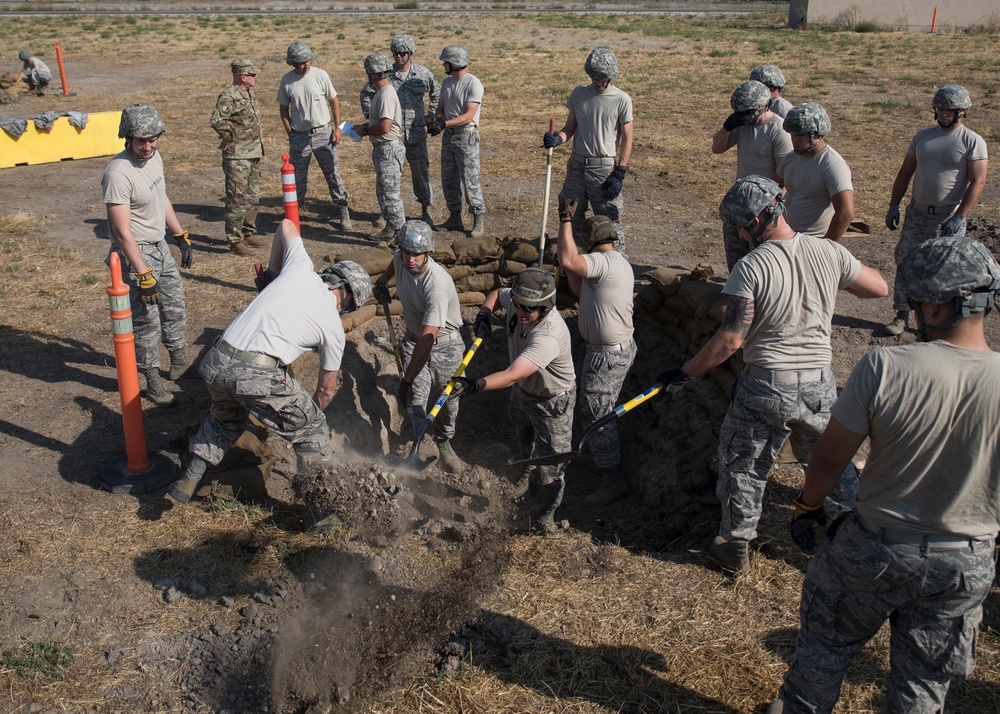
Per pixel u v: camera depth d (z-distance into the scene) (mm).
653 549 4484
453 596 4008
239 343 4125
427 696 3414
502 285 6953
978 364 2482
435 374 5453
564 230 4656
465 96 8445
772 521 4535
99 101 16906
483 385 4367
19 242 8758
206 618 3842
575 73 20859
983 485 2529
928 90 18672
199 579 4074
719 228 9641
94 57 23422
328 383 4441
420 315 5320
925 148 6484
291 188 6395
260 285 5047
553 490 4820
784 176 5793
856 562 2684
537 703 3395
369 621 3836
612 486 5449
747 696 3441
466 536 4500
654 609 3934
